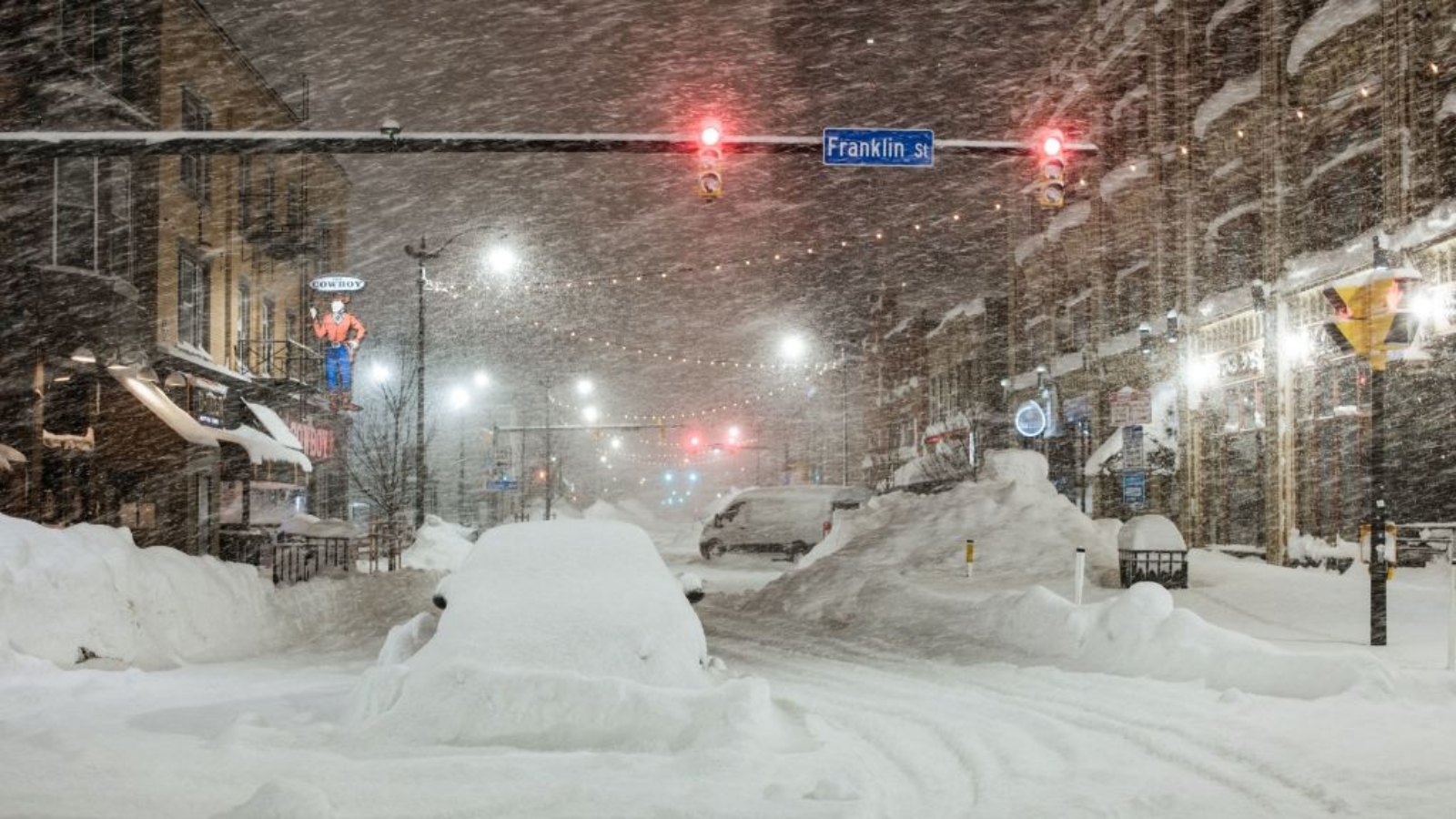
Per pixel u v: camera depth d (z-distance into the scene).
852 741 10.48
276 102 42.31
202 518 31.98
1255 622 17.89
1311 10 26.58
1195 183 31.91
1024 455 29.72
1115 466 35.22
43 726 10.41
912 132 18.36
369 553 40.34
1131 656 14.03
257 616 20.41
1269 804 7.80
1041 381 44.88
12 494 25.42
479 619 10.67
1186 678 13.03
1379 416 14.91
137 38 33.03
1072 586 22.17
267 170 41.78
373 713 10.12
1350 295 15.07
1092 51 40.81
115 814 7.02
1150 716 11.17
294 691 13.23
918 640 18.42
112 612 16.28
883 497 30.84
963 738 10.48
